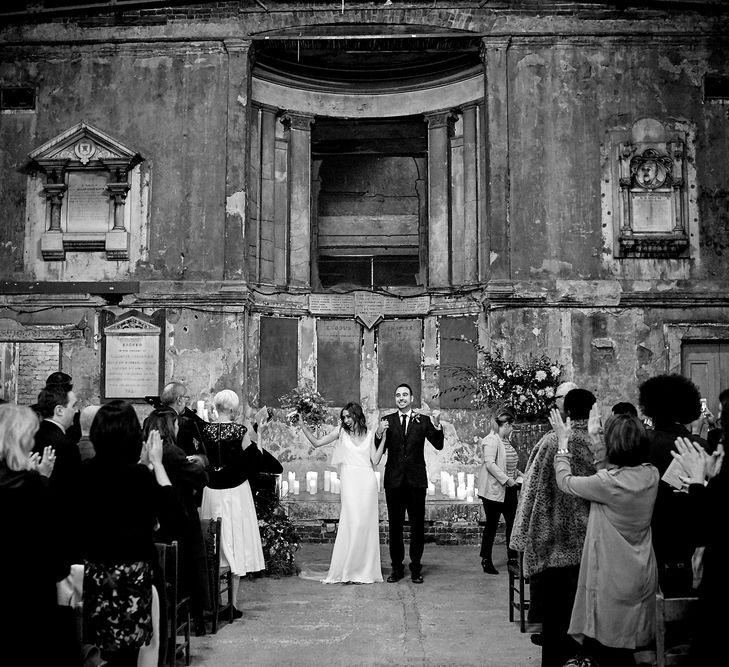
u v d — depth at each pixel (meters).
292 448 13.33
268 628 6.47
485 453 8.91
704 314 12.37
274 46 13.20
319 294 13.95
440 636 6.21
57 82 13.00
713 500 3.65
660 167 12.59
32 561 3.47
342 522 8.41
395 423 8.55
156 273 12.61
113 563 3.94
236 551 6.79
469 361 13.37
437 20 12.89
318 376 13.83
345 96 14.75
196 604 5.83
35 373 12.52
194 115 12.86
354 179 15.75
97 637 3.91
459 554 10.29
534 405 10.50
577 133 12.71
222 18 12.94
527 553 5.00
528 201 12.62
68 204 12.77
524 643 5.99
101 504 3.98
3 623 3.39
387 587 8.09
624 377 12.25
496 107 12.77
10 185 12.89
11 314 12.61
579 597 4.52
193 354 12.38
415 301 13.94
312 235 15.13
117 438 4.05
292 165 14.37
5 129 12.98
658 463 4.73
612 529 4.41
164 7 12.97
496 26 12.86
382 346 14.02
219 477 6.85
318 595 7.71
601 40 12.84
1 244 12.80
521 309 12.37
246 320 12.55
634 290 12.41
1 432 3.57
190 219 12.67
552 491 4.98
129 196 12.78
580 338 12.31
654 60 12.82
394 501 8.44
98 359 12.48
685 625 3.84
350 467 8.44
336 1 12.92
